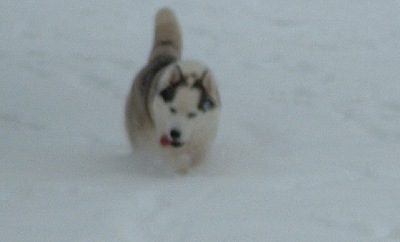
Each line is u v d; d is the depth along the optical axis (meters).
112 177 8.89
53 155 10.01
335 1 20.64
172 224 7.07
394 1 20.62
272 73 14.98
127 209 7.42
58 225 6.96
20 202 7.70
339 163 9.47
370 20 18.94
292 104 12.95
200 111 9.00
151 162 9.80
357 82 14.23
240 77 14.71
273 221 7.11
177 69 9.06
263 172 9.15
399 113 12.38
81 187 8.28
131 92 10.24
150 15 19.45
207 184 8.39
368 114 12.29
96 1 20.45
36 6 19.81
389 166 9.28
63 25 18.34
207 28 18.22
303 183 8.52
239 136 11.20
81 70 14.89
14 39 17.08
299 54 16.22
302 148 10.43
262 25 18.58
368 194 7.98
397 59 15.84
